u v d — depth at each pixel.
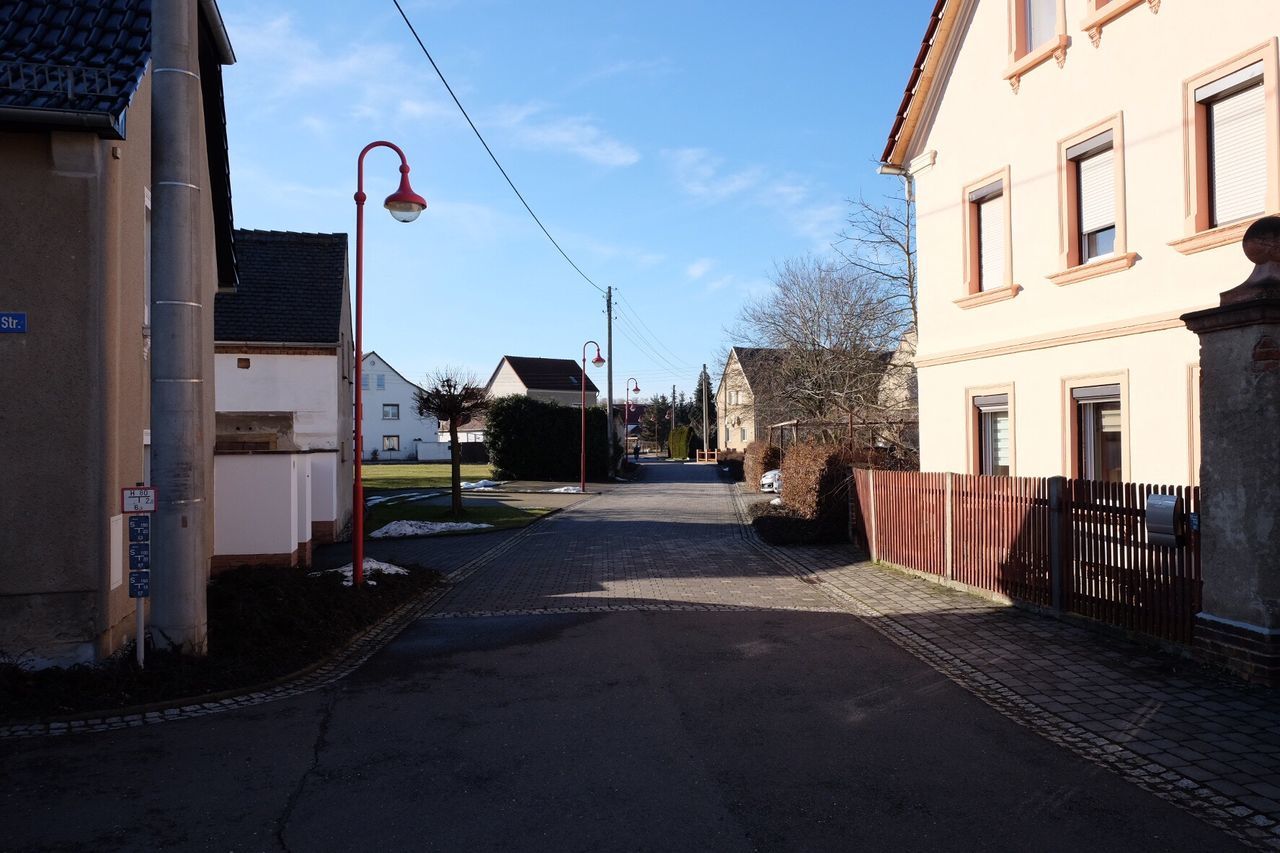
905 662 7.71
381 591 11.12
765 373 37.69
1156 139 10.13
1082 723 5.88
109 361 7.40
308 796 4.80
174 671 6.96
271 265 21.52
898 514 13.31
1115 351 10.70
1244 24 9.03
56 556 7.17
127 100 7.09
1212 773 4.96
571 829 4.33
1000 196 13.12
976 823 4.35
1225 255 9.27
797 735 5.75
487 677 7.41
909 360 29.08
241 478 13.37
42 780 5.06
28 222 7.17
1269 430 6.50
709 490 38.03
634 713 6.29
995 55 13.05
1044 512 9.41
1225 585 6.88
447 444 77.62
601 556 15.85
